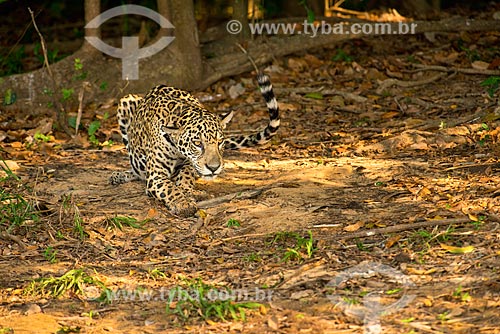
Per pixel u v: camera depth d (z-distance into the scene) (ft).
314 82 61.82
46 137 51.19
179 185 39.19
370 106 56.24
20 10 84.84
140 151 40.83
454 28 69.05
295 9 77.71
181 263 32.55
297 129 52.60
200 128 36.83
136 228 36.14
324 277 29.89
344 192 39.29
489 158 43.21
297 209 37.09
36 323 27.50
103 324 27.45
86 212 37.88
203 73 61.93
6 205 37.93
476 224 33.19
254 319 27.09
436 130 49.67
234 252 33.27
